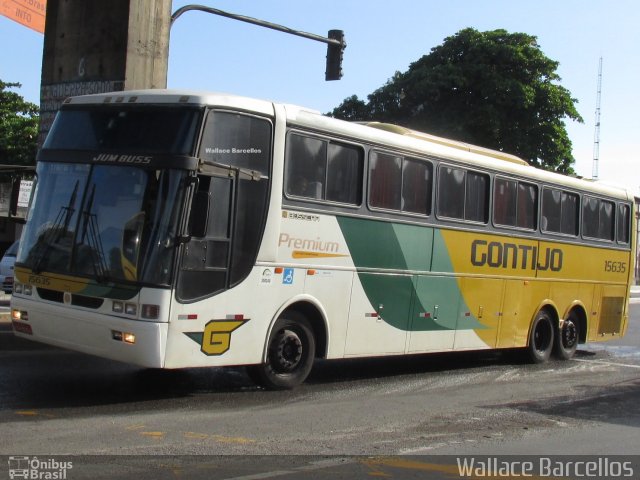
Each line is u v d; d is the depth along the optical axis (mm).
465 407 9594
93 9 15141
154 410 8227
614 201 16500
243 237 8867
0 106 36094
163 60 15445
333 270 10078
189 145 8273
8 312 14852
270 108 9195
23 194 15906
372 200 10648
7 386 8969
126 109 8789
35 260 8875
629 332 22672
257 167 9016
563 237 14781
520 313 13781
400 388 10852
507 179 13305
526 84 33812
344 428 7953
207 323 8469
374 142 10641
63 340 8648
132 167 8406
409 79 34594
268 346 9344
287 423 8016
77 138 9000
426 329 11703
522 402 10195
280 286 9352
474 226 12539
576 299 15359
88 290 8352
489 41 34312
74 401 8406
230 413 8328
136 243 8156
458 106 33938
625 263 16953
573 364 14773
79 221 8602
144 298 8000
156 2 15258
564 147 33875
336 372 12008
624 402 10508
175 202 8141
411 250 11312
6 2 14031
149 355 7957
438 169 11812
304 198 9617
